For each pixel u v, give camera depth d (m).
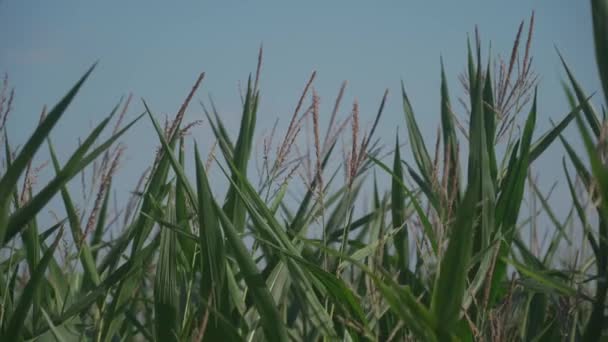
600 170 1.28
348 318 1.65
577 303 1.69
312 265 1.62
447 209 1.75
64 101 1.55
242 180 1.77
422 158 2.22
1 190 1.59
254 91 2.04
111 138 1.70
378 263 1.82
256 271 1.65
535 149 2.06
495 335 1.61
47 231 2.15
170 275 1.82
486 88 2.13
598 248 1.79
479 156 1.91
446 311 1.38
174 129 1.92
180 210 2.06
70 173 1.65
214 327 1.71
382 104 1.95
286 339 1.66
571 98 1.28
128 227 2.03
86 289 2.13
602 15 1.42
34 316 2.03
